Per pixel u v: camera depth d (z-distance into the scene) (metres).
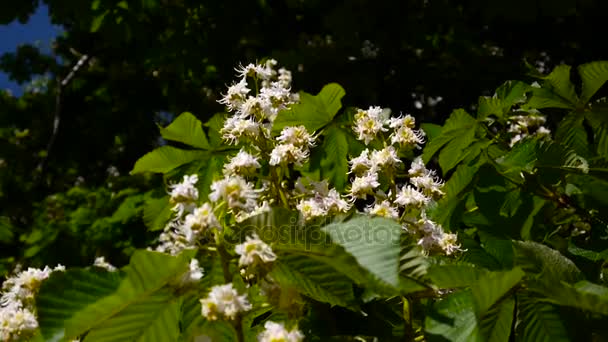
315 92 2.15
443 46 2.20
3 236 1.99
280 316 0.53
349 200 0.62
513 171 0.70
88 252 1.82
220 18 2.34
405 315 0.53
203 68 2.41
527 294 0.48
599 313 0.47
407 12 2.07
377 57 2.17
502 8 1.82
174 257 0.45
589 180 0.68
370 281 0.43
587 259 0.62
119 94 3.88
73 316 0.44
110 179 2.80
